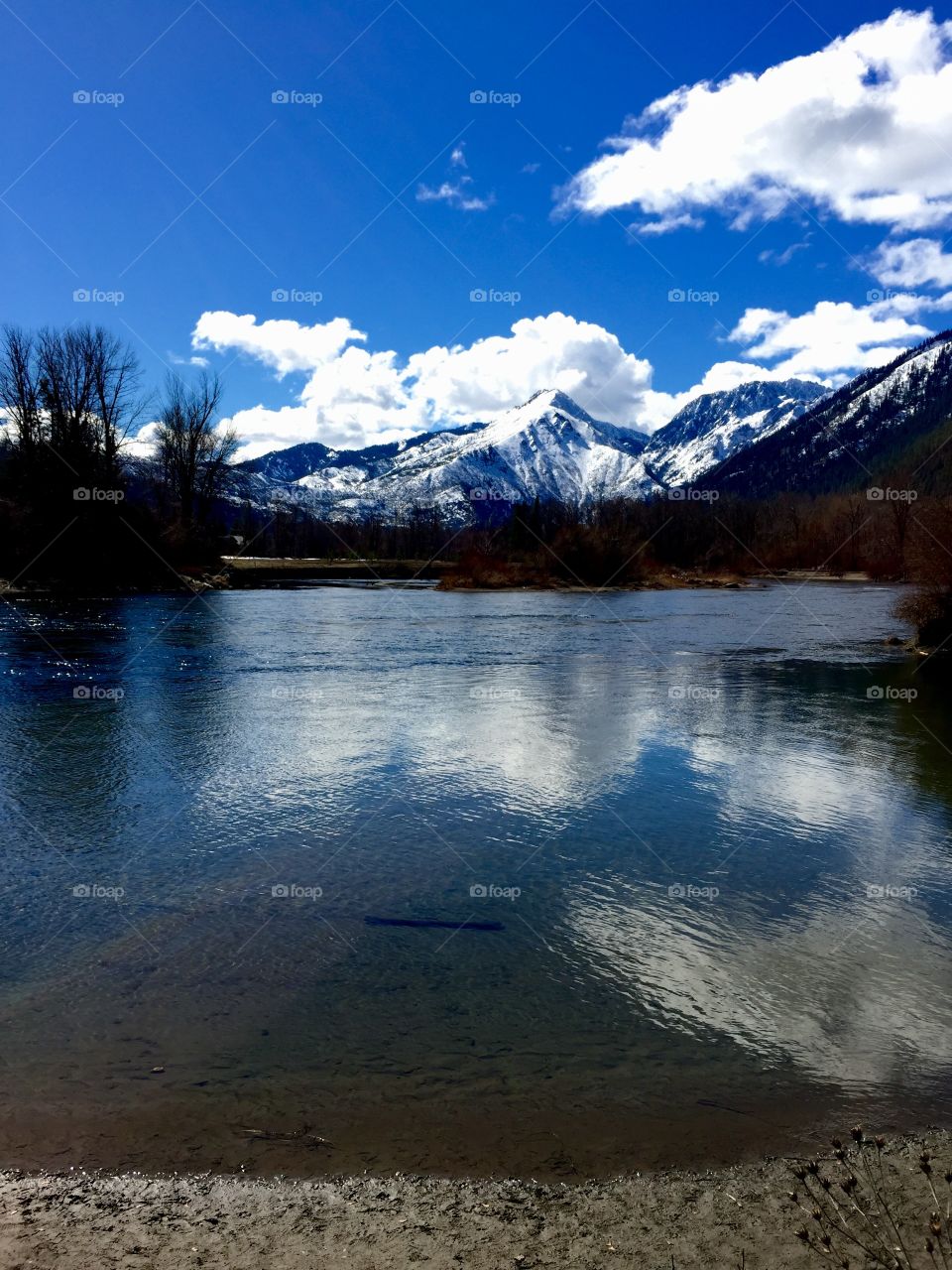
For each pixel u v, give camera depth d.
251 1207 4.12
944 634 28.23
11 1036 5.77
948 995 6.55
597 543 80.81
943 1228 3.87
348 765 13.20
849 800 11.75
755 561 114.19
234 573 65.25
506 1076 5.36
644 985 6.64
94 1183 4.30
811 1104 5.11
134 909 7.94
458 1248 3.83
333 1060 5.51
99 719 16.34
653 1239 3.89
